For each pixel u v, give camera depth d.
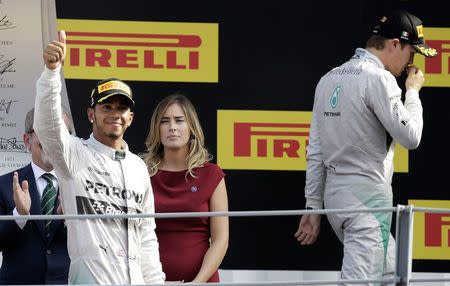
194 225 26.25
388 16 26.31
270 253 29.64
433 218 29.75
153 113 27.44
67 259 24.64
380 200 25.73
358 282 21.66
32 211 24.89
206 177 26.55
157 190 26.39
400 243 21.67
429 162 29.86
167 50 29.81
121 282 22.50
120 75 29.78
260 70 29.86
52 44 21.83
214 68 29.86
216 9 29.84
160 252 26.05
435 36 29.92
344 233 25.91
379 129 25.73
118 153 23.08
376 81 25.44
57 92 21.95
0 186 25.16
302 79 29.86
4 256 24.66
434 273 29.72
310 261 29.64
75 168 22.61
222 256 26.06
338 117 25.84
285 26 29.86
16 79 29.64
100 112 23.02
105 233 22.58
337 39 29.92
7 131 29.56
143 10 29.81
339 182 25.88
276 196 29.75
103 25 29.78
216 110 29.81
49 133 22.08
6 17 29.64
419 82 26.50
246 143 29.78
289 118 29.86
